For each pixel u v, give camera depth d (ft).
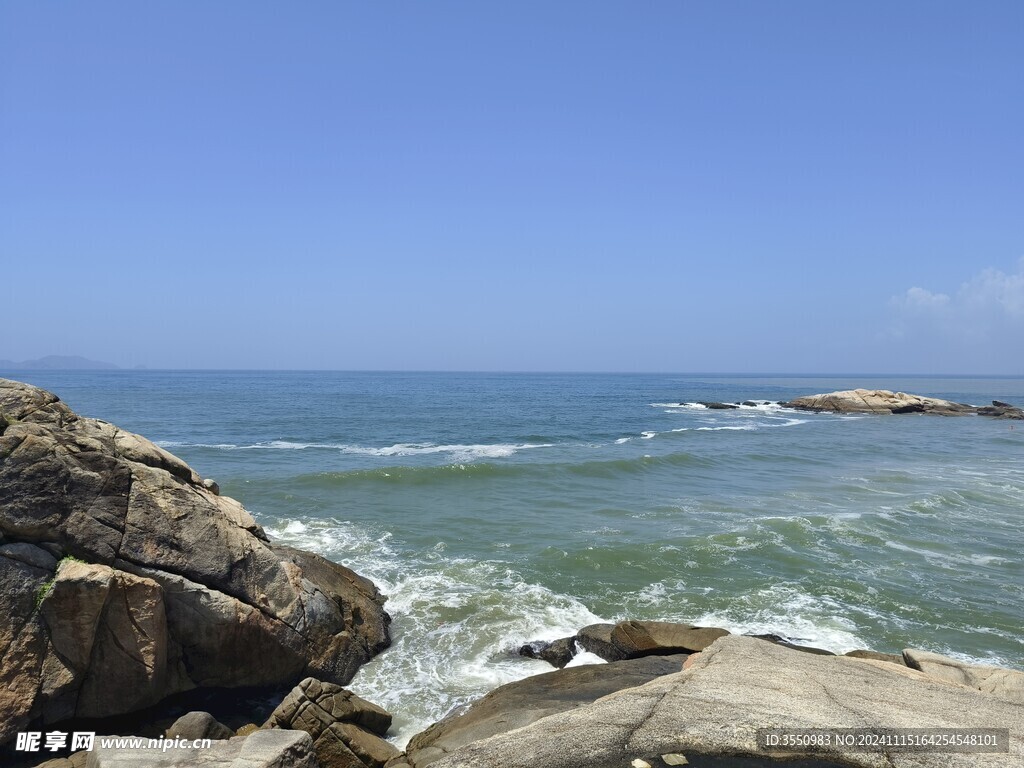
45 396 36.76
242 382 456.86
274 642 35.01
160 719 32.37
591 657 37.76
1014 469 107.86
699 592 48.29
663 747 17.19
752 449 125.08
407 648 39.81
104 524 32.86
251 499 72.13
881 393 245.65
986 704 20.08
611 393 384.06
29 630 29.63
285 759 22.71
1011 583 51.26
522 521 66.59
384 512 68.69
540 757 16.97
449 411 215.31
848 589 49.26
